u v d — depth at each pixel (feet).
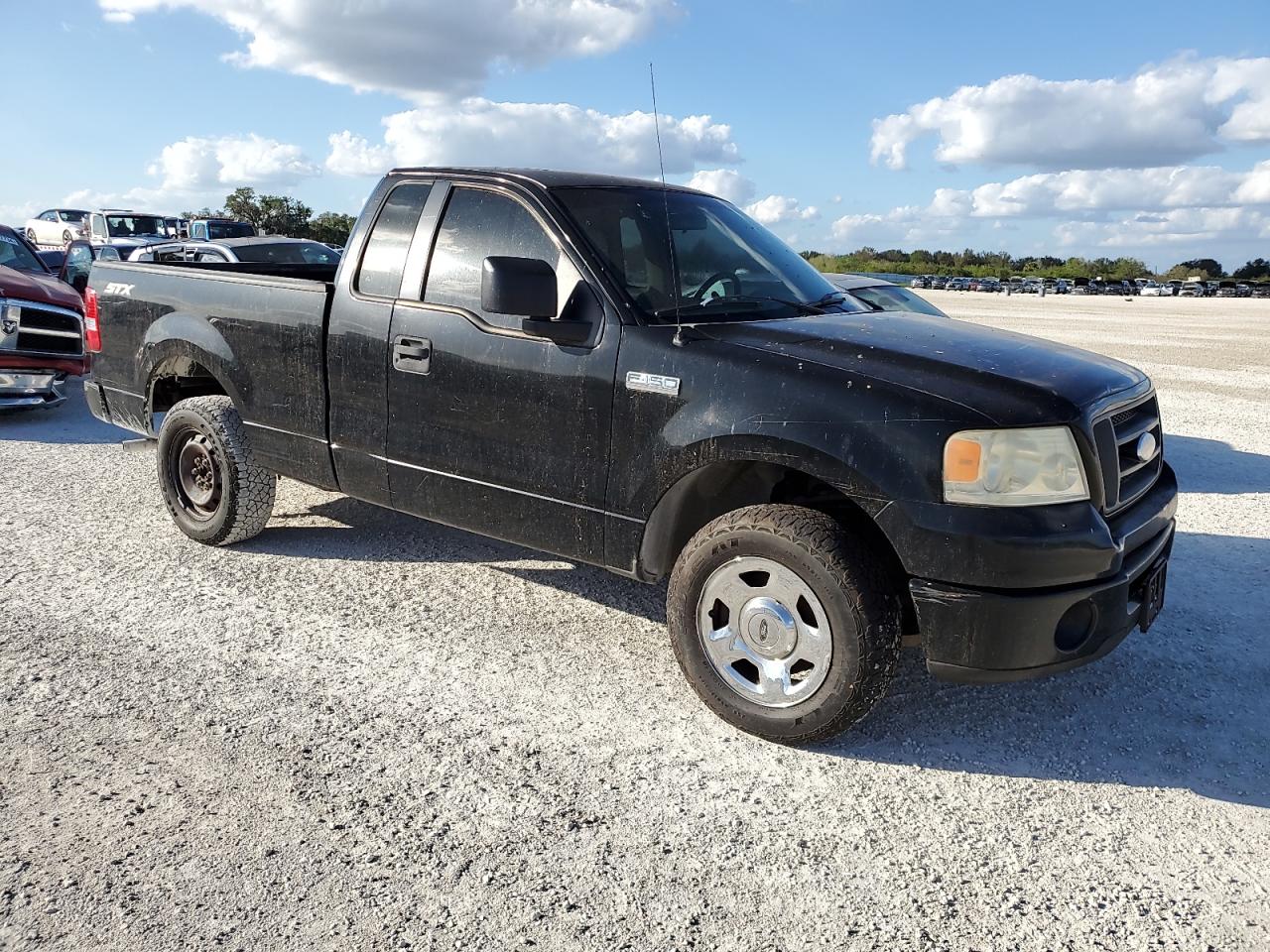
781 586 10.77
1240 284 338.34
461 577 16.31
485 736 11.12
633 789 10.13
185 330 16.98
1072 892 8.70
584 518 12.42
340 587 15.70
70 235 107.14
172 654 12.99
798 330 11.81
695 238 13.76
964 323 13.88
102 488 21.50
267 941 7.74
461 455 13.46
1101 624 10.37
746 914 8.27
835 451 10.34
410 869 8.71
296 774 10.18
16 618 14.05
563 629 14.30
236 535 16.94
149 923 7.90
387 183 14.74
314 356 15.05
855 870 8.93
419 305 13.79
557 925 8.05
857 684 10.37
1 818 9.25
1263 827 9.80
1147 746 11.40
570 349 12.28
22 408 30.81
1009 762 10.99
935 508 9.99
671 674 12.91
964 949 7.92
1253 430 33.06
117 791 9.75
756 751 11.02
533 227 12.99
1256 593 16.43
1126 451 11.32
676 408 11.37
